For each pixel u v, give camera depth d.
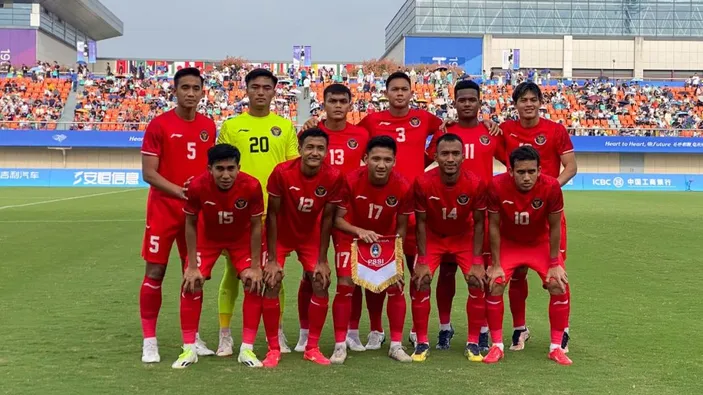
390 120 7.05
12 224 16.70
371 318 6.55
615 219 18.56
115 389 5.02
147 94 43.34
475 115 6.83
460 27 55.44
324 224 6.05
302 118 42.44
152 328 5.88
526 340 6.68
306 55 49.81
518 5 55.22
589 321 7.33
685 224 17.34
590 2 55.25
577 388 5.09
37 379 5.22
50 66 46.22
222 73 47.34
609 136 38.34
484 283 6.16
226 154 5.60
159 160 6.23
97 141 37.19
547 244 6.28
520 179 5.89
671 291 9.03
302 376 5.43
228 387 5.10
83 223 17.03
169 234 6.06
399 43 55.94
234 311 7.96
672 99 44.88
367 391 5.01
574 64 54.66
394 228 6.26
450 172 5.93
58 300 8.25
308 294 6.39
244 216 5.90
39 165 37.72
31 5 49.09
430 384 5.19
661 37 54.38
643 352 6.12
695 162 39.19
